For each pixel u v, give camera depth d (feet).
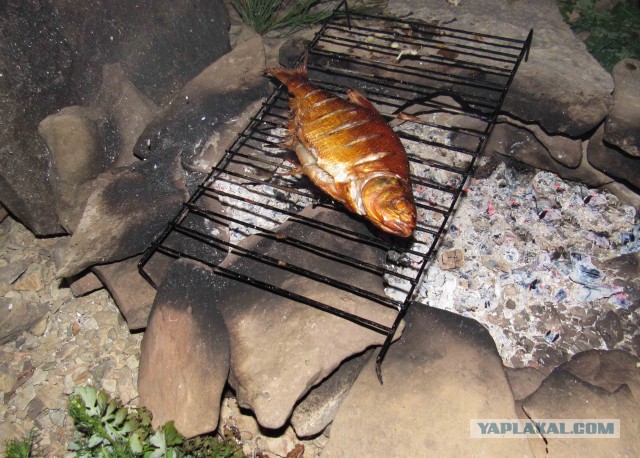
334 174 2.40
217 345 2.39
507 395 2.33
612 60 3.93
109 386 2.73
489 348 2.44
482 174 3.29
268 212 3.01
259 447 2.56
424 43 3.32
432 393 2.34
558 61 3.14
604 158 3.02
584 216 3.14
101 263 2.75
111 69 3.04
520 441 2.24
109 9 3.01
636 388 2.46
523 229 3.09
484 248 3.02
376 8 3.96
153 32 3.23
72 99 2.91
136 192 2.79
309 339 2.36
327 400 2.45
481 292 2.89
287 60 3.33
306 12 4.27
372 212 2.25
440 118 3.35
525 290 2.90
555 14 3.48
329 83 3.16
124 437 2.34
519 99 2.98
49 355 2.86
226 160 3.07
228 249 2.79
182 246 2.78
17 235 3.28
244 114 3.21
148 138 3.00
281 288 2.51
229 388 2.58
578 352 2.70
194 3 3.48
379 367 2.24
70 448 2.43
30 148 2.80
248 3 4.23
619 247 3.05
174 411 2.36
